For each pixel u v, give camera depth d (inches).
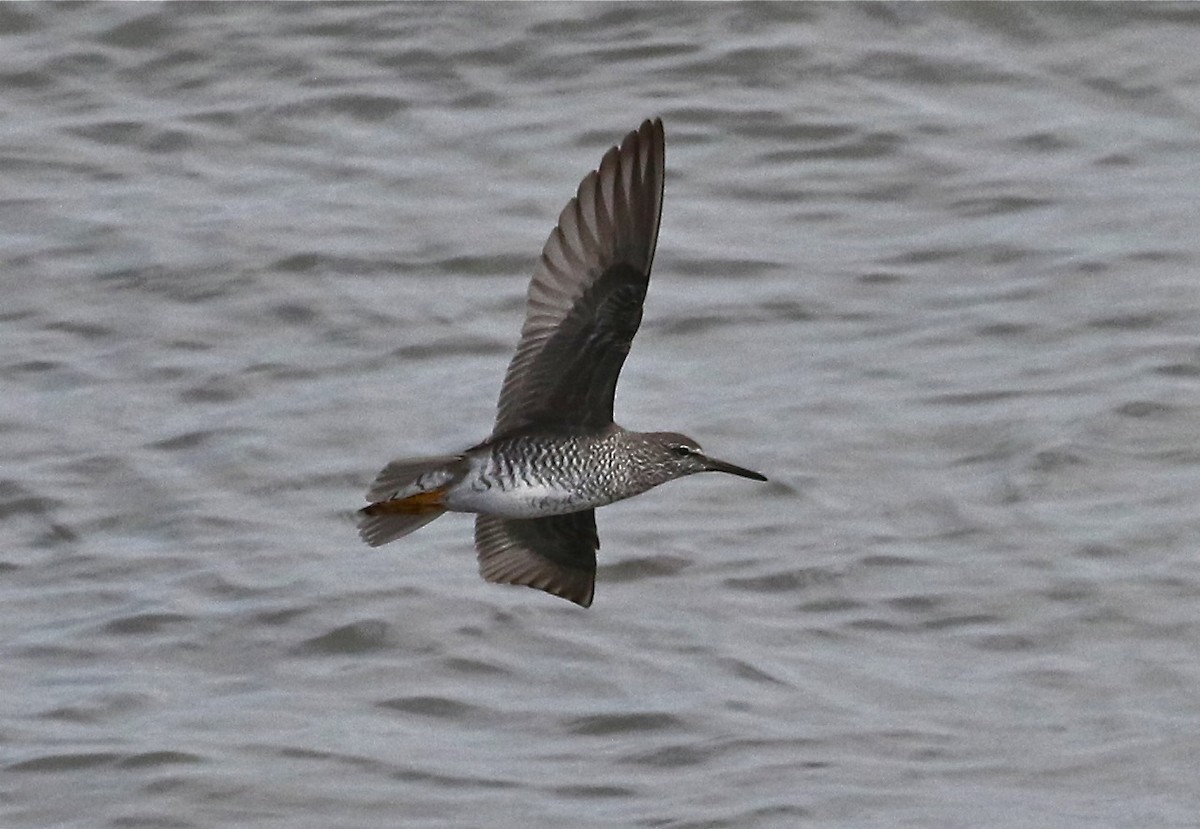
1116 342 749.9
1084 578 652.1
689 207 812.6
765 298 770.8
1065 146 844.6
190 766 588.7
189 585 660.7
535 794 579.5
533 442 413.7
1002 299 772.0
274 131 853.2
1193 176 829.2
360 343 757.9
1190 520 673.6
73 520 688.4
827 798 570.6
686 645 634.2
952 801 570.6
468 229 799.1
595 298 412.8
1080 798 571.5
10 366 752.3
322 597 653.3
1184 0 907.4
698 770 587.8
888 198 818.8
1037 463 695.7
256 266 788.0
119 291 782.5
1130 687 615.2
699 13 893.8
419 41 887.1
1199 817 562.6
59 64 887.1
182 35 896.3
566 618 648.4
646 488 423.2
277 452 711.7
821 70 871.1
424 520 418.3
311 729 606.5
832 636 637.9
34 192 828.0
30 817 576.4
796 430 711.1
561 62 874.8
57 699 618.8
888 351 748.6
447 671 628.4
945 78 872.9
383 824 568.1
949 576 655.8
